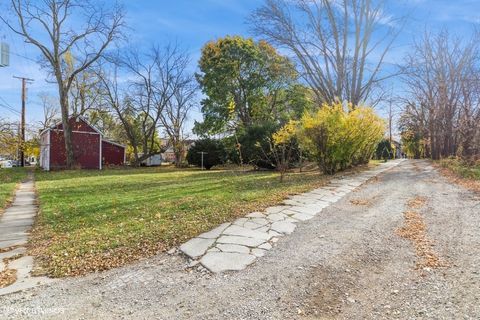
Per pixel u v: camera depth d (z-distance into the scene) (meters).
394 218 6.27
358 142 15.27
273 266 4.04
